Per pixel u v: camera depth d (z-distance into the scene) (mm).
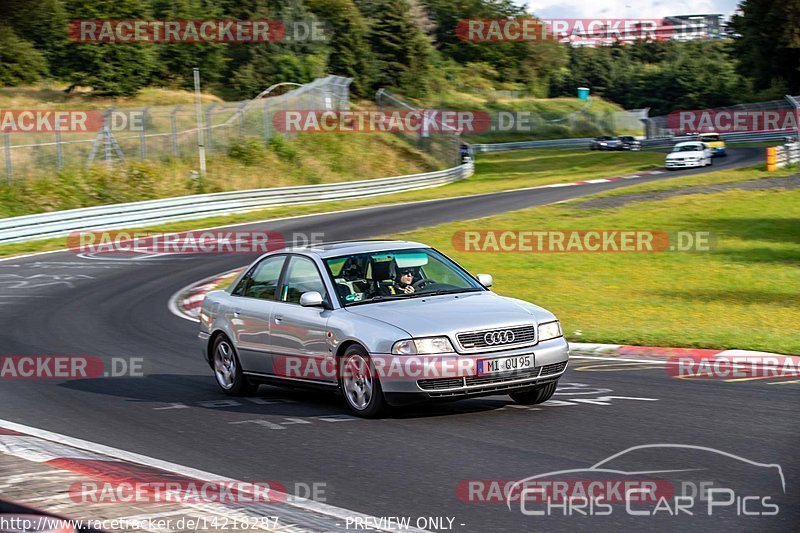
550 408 12523
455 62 154500
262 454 10391
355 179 71188
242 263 35188
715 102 161000
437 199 59812
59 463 10000
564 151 113000
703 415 11820
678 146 76375
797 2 113438
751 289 27141
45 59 89188
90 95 87000
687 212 44969
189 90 96062
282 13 102188
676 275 29969
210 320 14984
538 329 12188
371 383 11914
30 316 24422
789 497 8172
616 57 176375
